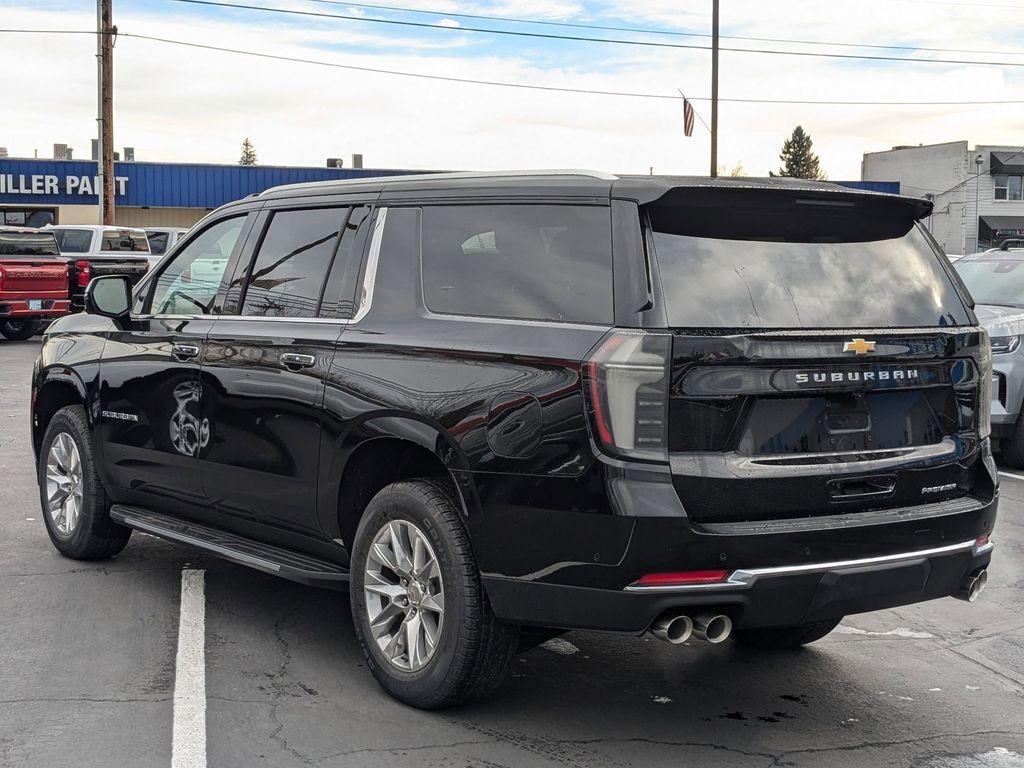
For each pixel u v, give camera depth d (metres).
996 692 4.89
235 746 4.02
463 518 4.16
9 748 3.96
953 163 70.31
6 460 9.62
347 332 4.75
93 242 24.86
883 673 5.11
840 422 4.11
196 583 6.10
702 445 3.84
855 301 4.24
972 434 4.51
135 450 5.93
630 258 3.93
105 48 30.86
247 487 5.21
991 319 10.28
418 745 4.08
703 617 3.82
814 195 4.13
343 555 4.87
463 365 4.24
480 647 4.18
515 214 4.38
